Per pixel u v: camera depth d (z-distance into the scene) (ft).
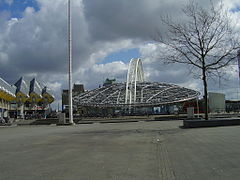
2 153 42.24
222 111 251.80
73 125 141.38
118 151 41.32
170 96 339.16
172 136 61.05
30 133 87.35
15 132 96.68
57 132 86.79
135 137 61.77
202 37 84.02
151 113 299.99
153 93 354.33
